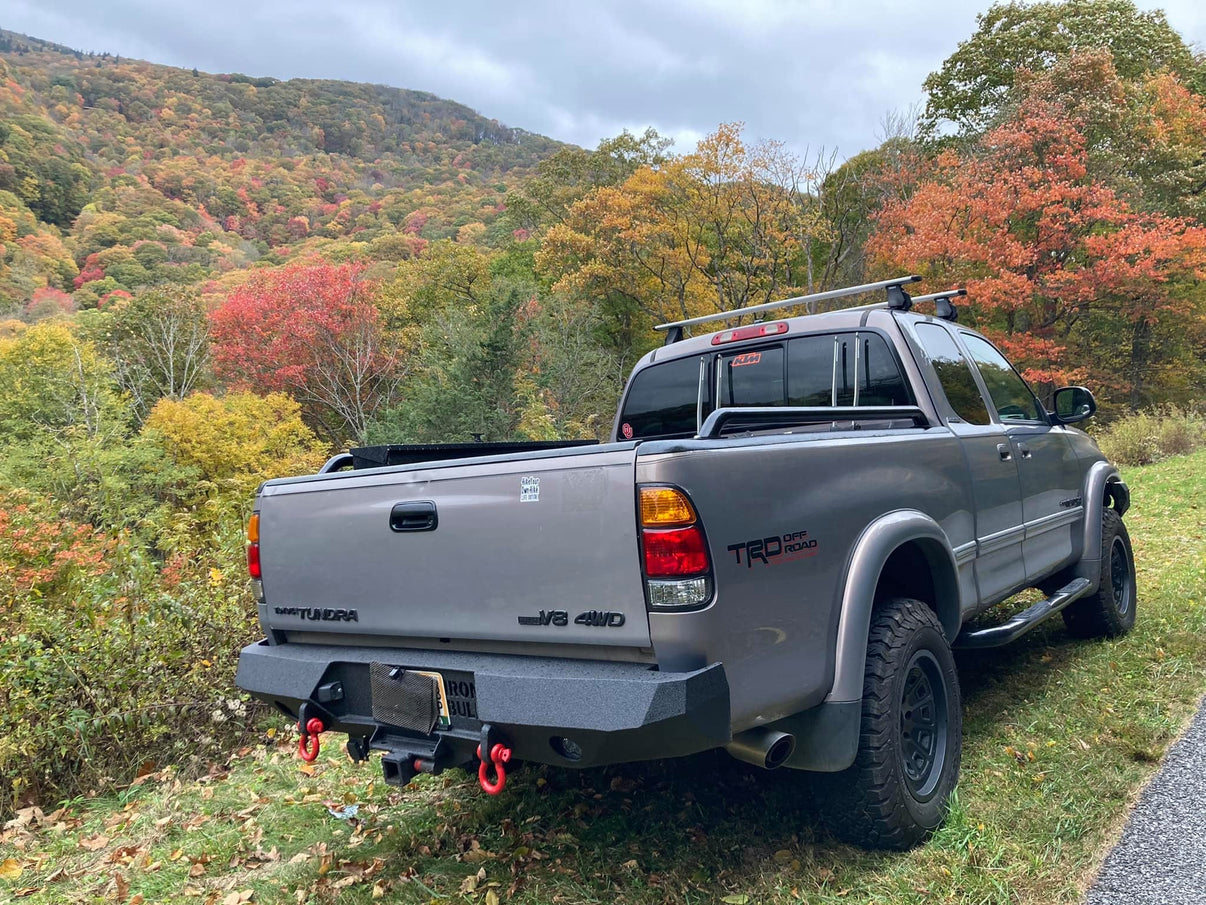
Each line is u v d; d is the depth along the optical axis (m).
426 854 3.10
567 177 44.06
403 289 38.91
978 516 3.59
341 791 3.83
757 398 3.93
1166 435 15.20
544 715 2.18
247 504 6.62
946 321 4.11
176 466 23.42
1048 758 3.36
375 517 2.69
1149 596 5.75
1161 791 3.03
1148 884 2.45
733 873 2.72
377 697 2.64
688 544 2.12
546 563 2.30
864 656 2.64
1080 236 22.69
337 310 31.09
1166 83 29.06
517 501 2.36
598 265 28.84
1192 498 9.55
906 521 2.92
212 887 3.10
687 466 2.15
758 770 3.43
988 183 23.02
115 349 32.53
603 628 2.21
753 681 2.29
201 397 24.86
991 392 4.16
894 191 25.92
